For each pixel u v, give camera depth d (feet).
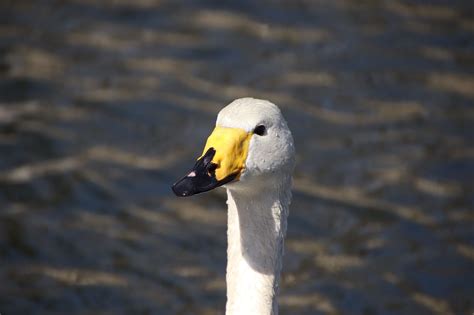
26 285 38.93
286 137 24.44
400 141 48.03
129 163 45.93
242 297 25.18
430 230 42.47
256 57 54.08
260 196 24.84
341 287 39.37
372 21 58.08
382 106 50.70
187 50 54.49
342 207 43.73
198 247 41.50
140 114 49.26
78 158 46.03
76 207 43.16
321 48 55.16
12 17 57.06
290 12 58.49
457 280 39.86
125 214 43.06
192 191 23.13
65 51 54.19
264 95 50.75
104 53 54.19
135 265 40.40
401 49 55.47
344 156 46.85
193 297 38.86
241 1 59.21
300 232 42.39
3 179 44.19
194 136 47.73
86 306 38.19
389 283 39.63
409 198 44.34
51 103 49.75
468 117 49.98
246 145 23.94
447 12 59.21
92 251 40.96
